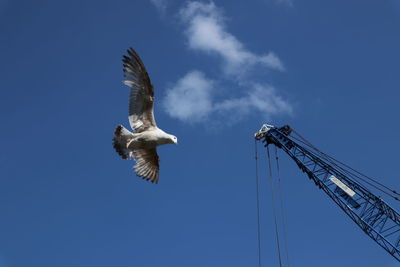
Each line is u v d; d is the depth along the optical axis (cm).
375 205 5625
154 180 1845
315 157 6184
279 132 6531
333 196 5906
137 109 1820
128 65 1825
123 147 1816
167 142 1791
